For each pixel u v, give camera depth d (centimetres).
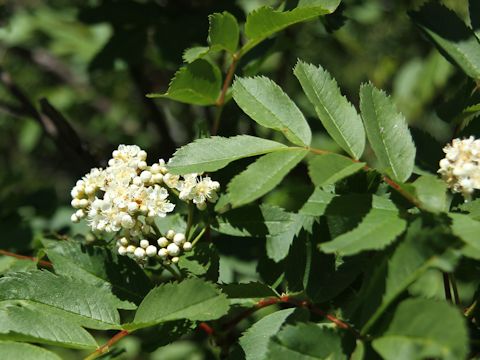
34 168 123
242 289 44
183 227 48
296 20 46
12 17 77
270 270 46
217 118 50
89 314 42
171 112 85
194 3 63
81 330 42
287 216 45
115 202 44
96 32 79
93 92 103
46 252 44
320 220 43
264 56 54
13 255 51
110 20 61
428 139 46
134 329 40
